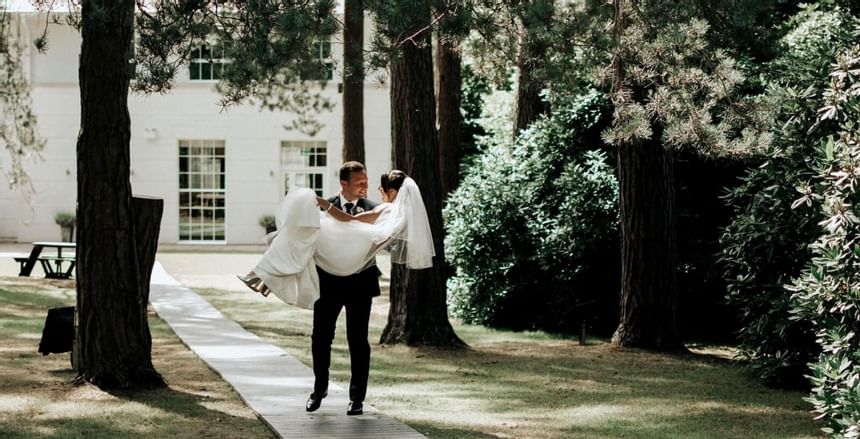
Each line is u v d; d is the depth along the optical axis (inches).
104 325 324.8
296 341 458.0
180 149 1127.0
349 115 728.3
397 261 290.7
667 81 352.5
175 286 696.4
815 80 328.8
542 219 549.6
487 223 550.3
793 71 351.6
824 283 244.2
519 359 423.5
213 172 1130.7
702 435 275.9
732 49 394.3
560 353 444.8
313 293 267.4
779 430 284.0
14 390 319.0
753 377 380.2
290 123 1120.8
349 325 281.0
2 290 648.4
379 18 313.4
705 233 537.6
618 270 535.8
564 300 536.7
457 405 315.3
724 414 307.7
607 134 343.3
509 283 549.6
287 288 266.8
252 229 1130.0
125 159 324.5
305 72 341.1
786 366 350.6
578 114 553.0
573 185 536.7
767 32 421.4
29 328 482.3
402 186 286.8
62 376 346.3
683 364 416.8
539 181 561.0
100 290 325.1
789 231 350.9
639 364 414.3
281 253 265.7
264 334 482.0
